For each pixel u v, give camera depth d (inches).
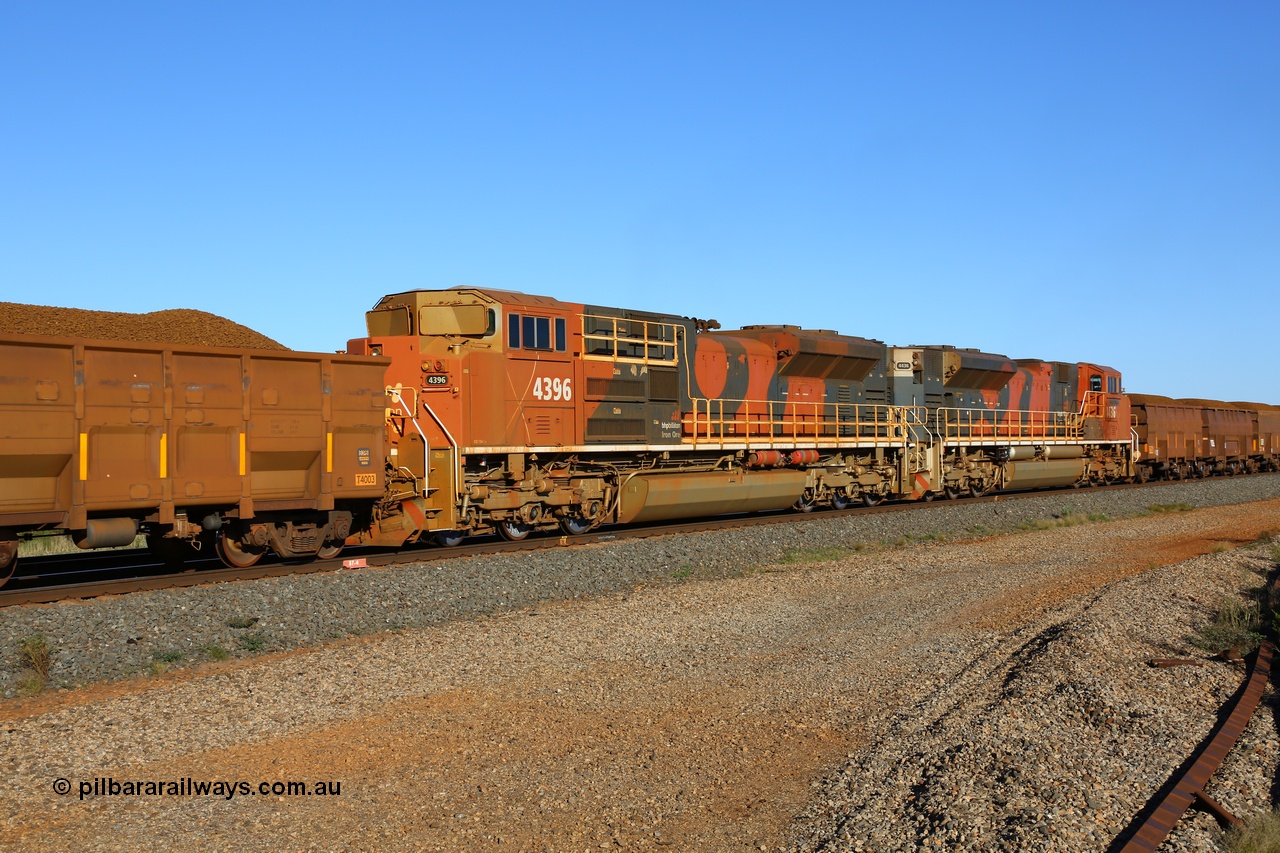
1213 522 1144.8
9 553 562.6
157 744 348.8
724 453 1001.5
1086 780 308.0
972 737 342.0
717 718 384.2
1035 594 641.6
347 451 680.4
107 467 574.6
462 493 743.7
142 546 856.3
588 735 362.9
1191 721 377.4
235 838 279.3
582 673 443.8
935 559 804.6
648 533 854.5
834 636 520.7
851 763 332.8
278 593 545.3
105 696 410.6
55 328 1727.4
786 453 1062.4
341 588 568.1
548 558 687.1
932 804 285.4
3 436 535.5
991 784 300.2
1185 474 2004.2
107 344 570.9
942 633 528.4
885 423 1206.3
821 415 1130.0
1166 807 283.6
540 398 810.8
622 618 555.5
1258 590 647.1
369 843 277.0
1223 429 2172.7
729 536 824.9
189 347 602.5
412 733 362.6
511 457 787.4
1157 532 1024.9
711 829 285.7
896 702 402.9
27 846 271.6
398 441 749.3
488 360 770.2
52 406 552.7
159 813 293.7
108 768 327.3
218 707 387.2
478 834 283.1
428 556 703.1
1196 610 582.9
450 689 416.5
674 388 945.5
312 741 354.3
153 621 488.1
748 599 620.4
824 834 276.8
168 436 595.5
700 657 475.5
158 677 437.1
